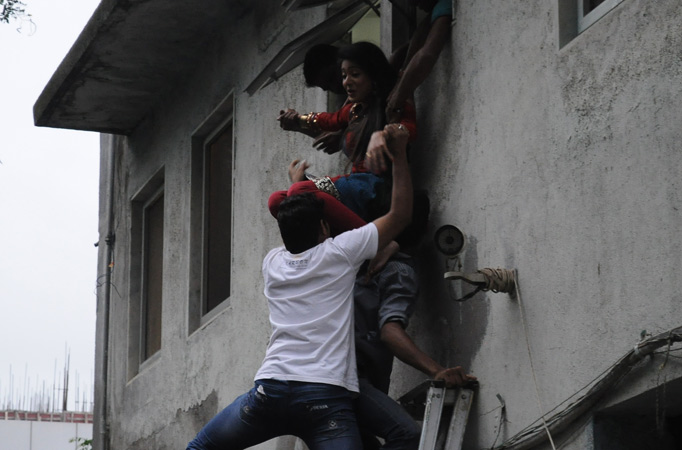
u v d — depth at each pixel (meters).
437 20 7.84
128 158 15.02
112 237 15.48
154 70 13.25
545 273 6.56
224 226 12.12
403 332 7.11
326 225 7.06
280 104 10.66
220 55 12.26
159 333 13.87
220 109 12.16
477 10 7.60
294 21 10.45
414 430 6.70
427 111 8.12
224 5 11.80
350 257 6.70
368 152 6.97
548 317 6.48
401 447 6.70
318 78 8.53
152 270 14.39
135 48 12.73
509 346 6.79
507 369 6.78
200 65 12.81
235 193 11.42
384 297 7.34
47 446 27.59
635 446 6.07
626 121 6.05
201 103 12.64
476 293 7.15
